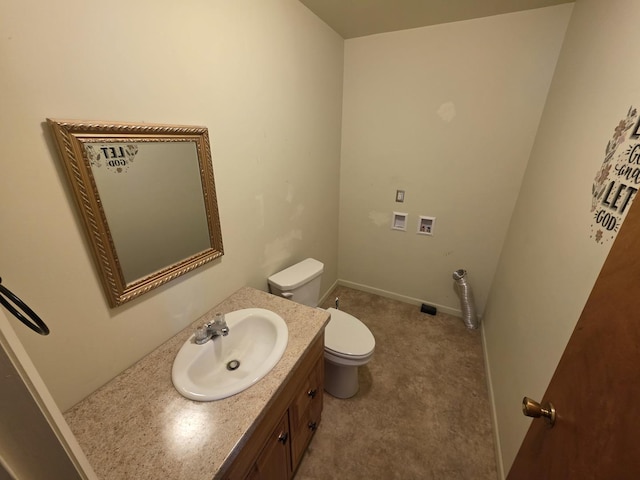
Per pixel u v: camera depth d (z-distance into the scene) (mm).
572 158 1131
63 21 688
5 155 642
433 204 2303
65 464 354
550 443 654
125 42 822
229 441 757
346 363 1558
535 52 1687
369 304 2713
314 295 1938
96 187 805
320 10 1666
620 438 429
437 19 1781
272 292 1779
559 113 1413
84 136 756
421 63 1987
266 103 1456
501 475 1276
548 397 708
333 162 2379
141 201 941
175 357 1046
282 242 1854
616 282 532
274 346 1089
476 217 2189
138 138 892
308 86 1800
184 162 1066
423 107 2084
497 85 1833
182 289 1170
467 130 2008
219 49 1129
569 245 1020
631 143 754
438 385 1840
